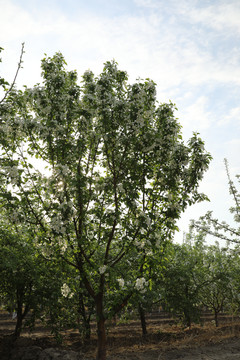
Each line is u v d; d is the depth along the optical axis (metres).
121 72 8.70
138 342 13.63
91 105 8.07
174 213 8.23
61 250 7.80
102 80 8.06
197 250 17.94
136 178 8.16
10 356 9.91
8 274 11.14
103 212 8.09
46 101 8.09
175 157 8.55
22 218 7.63
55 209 7.77
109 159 8.72
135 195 7.87
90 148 8.68
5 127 8.01
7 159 8.11
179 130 8.62
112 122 8.26
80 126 8.20
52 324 12.02
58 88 8.26
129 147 8.46
